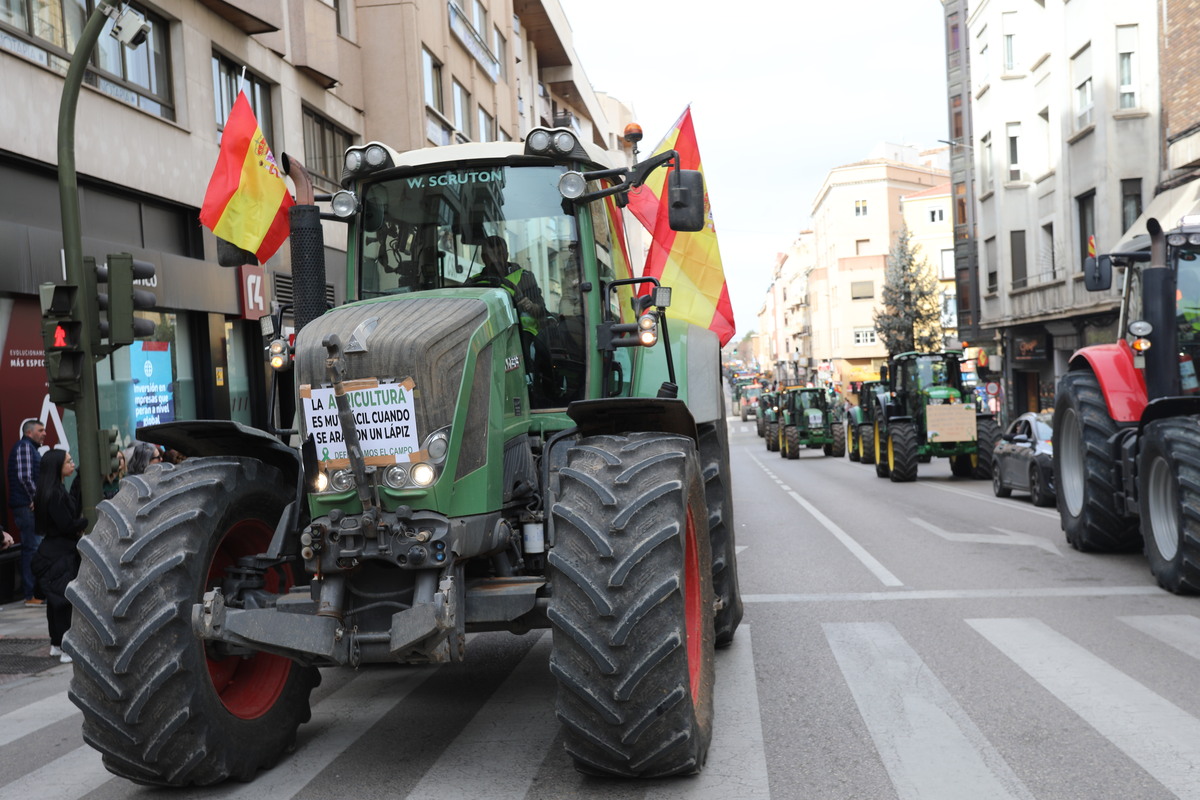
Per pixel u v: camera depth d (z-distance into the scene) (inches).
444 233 219.1
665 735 161.6
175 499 175.9
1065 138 1144.8
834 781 167.8
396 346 169.5
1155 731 188.4
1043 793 160.1
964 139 1851.6
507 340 192.7
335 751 194.4
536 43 1659.7
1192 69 839.7
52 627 321.1
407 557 167.3
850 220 3348.9
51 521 321.7
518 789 168.6
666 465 174.1
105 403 537.3
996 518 574.2
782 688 227.3
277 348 202.7
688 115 363.9
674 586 160.2
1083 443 399.9
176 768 169.0
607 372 224.4
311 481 173.6
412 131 908.6
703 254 362.3
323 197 216.2
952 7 1892.2
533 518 190.9
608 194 212.2
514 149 218.7
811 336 3944.4
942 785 164.7
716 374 261.6
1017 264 1362.0
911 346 2174.0
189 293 606.5
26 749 216.5
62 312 324.8
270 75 724.0
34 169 478.9
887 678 232.7
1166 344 365.1
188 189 613.6
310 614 171.2
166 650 165.0
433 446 169.5
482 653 280.5
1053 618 292.2
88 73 525.0
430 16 969.5
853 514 623.5
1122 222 1032.2
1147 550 338.3
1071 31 1121.4
